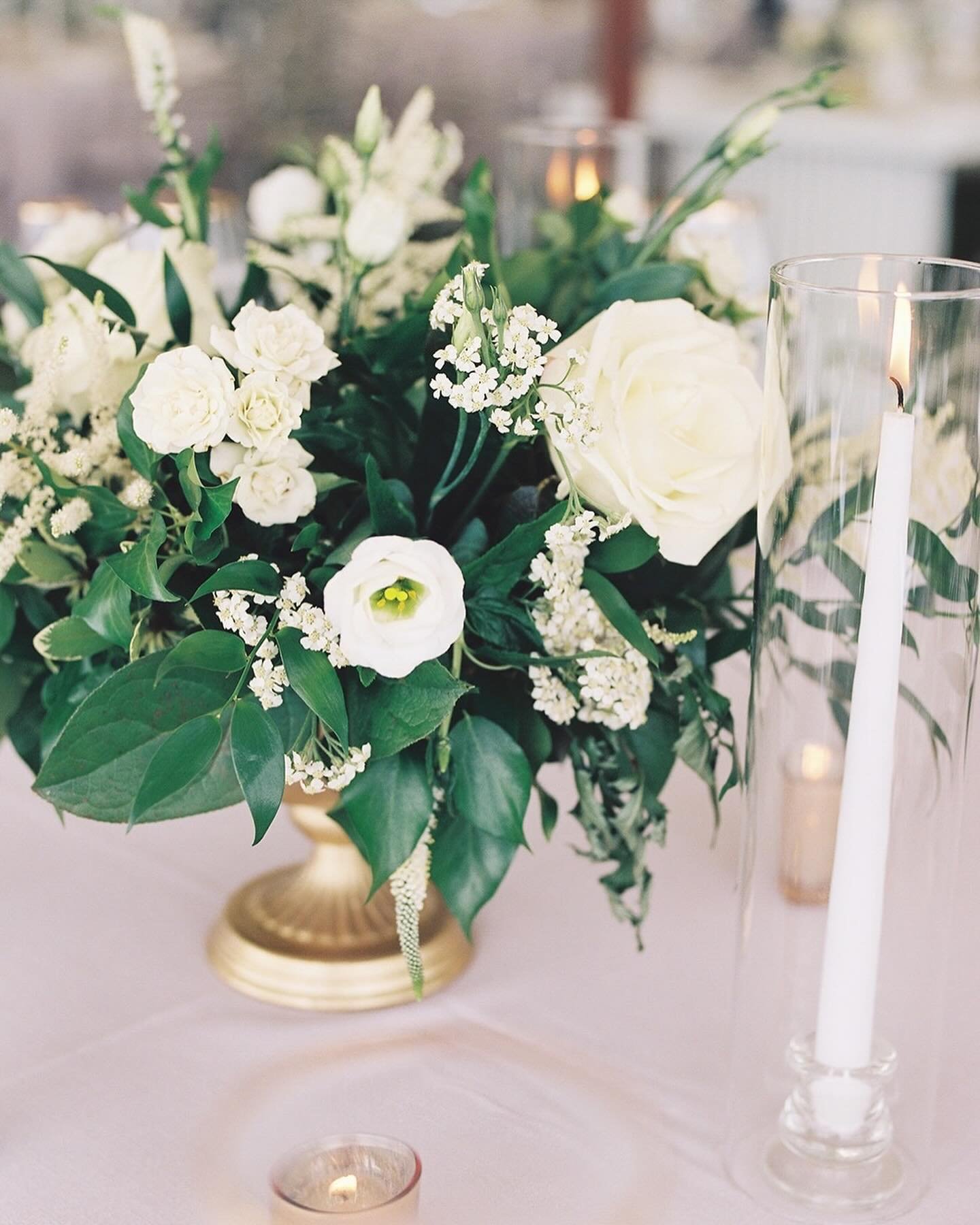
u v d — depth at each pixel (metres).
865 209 2.88
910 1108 0.58
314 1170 0.51
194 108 2.86
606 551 0.60
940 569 0.51
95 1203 0.58
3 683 0.71
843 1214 0.57
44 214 1.19
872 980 0.56
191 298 0.76
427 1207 0.57
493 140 2.98
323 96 2.90
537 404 0.56
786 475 0.52
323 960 0.71
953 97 2.97
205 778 0.59
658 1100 0.64
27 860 0.84
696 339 0.60
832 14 3.00
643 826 0.65
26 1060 0.66
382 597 0.56
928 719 0.53
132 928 0.77
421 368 0.65
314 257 0.86
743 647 0.68
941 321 0.49
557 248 0.91
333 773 0.57
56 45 2.78
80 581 0.66
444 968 0.73
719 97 3.08
